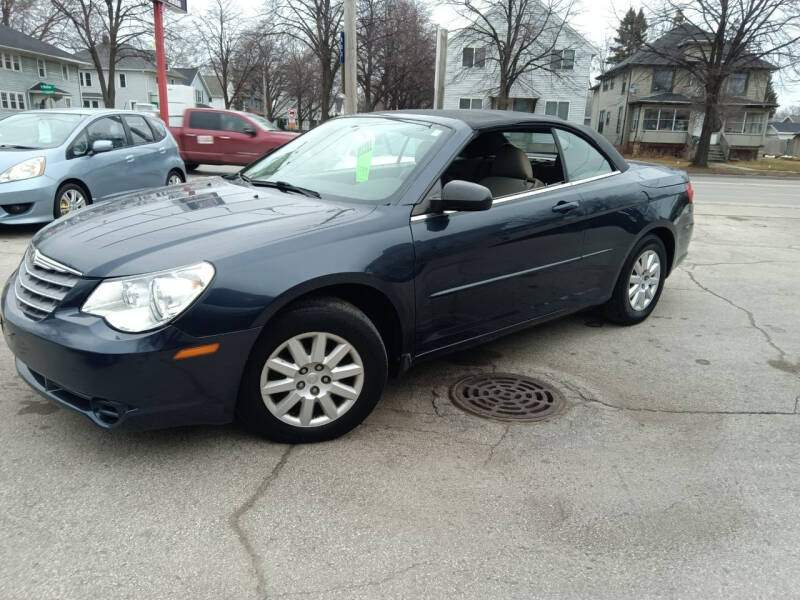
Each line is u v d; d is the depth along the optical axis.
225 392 2.62
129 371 2.41
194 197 3.35
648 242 4.68
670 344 4.47
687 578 2.15
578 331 4.69
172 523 2.33
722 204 13.16
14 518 2.32
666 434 3.16
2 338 3.94
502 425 3.18
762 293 5.92
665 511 2.52
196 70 69.69
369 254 2.89
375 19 34.12
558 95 40.38
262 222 2.86
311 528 2.33
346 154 3.66
